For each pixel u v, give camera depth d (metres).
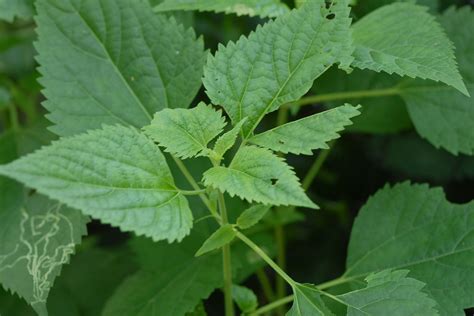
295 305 0.69
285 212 0.82
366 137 0.91
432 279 0.74
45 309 0.75
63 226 0.76
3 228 0.77
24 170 0.63
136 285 0.79
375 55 0.73
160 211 0.66
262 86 0.69
